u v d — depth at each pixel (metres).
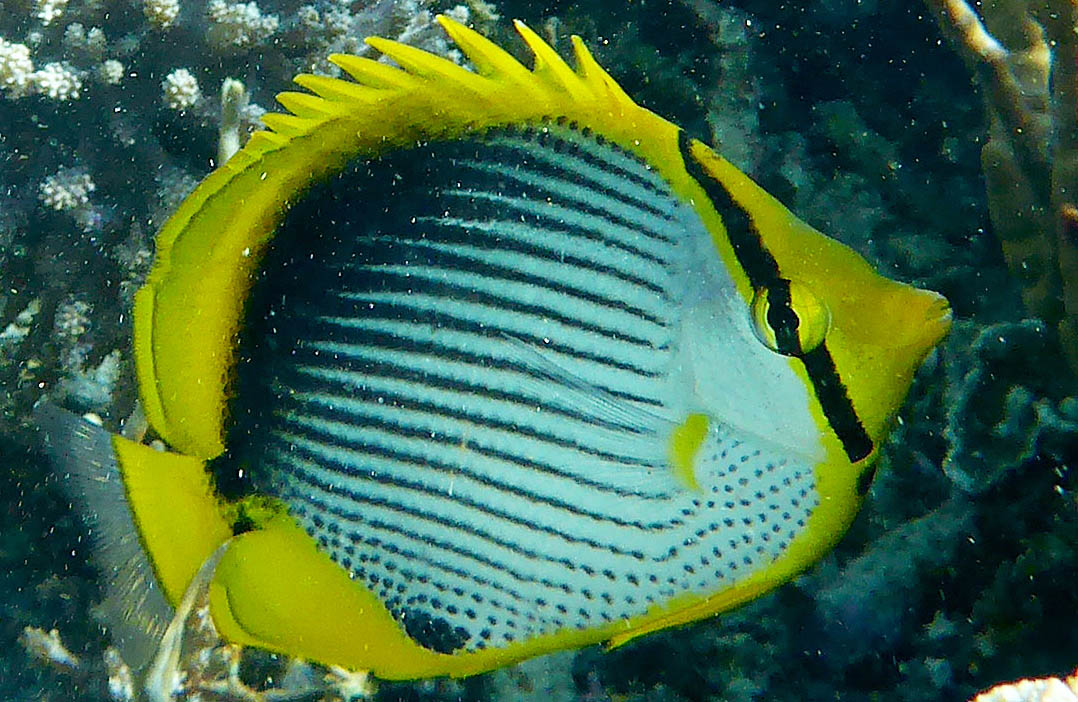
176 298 0.30
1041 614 0.37
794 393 0.30
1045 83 0.38
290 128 0.30
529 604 0.31
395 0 0.49
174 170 0.46
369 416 0.31
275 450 0.31
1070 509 0.37
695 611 0.31
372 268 0.31
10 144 0.45
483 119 0.30
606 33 0.50
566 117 0.30
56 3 0.45
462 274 0.31
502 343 0.31
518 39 0.50
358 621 0.31
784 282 0.30
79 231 0.45
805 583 0.39
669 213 0.30
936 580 0.38
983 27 0.40
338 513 0.31
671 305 0.30
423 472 0.31
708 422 0.30
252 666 0.40
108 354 0.44
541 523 0.31
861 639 0.38
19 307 0.44
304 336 0.31
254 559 0.31
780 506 0.31
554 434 0.31
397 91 0.30
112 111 0.46
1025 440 0.37
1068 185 0.37
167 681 0.39
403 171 0.31
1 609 0.41
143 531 0.31
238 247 0.30
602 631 0.31
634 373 0.30
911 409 0.39
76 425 0.31
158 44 0.47
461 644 0.31
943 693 0.37
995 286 0.42
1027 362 0.38
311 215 0.30
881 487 0.39
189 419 0.31
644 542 0.31
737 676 0.39
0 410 0.43
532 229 0.31
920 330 0.30
